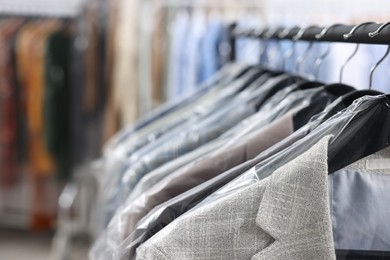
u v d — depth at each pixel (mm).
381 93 922
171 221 889
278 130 1007
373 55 2096
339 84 1060
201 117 1413
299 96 1106
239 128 1195
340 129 792
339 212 891
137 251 816
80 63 3150
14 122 3125
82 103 3160
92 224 2920
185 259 773
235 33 1807
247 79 1514
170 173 1130
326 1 2816
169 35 2838
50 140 3123
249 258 770
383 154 860
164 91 2842
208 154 1061
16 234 3643
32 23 3307
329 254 745
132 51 2906
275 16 2771
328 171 785
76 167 3238
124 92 2943
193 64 2594
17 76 3104
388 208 879
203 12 2869
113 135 3002
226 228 769
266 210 754
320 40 1086
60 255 3023
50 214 3445
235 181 846
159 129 1470
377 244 893
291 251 750
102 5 3188
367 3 2764
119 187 1345
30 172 3375
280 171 759
